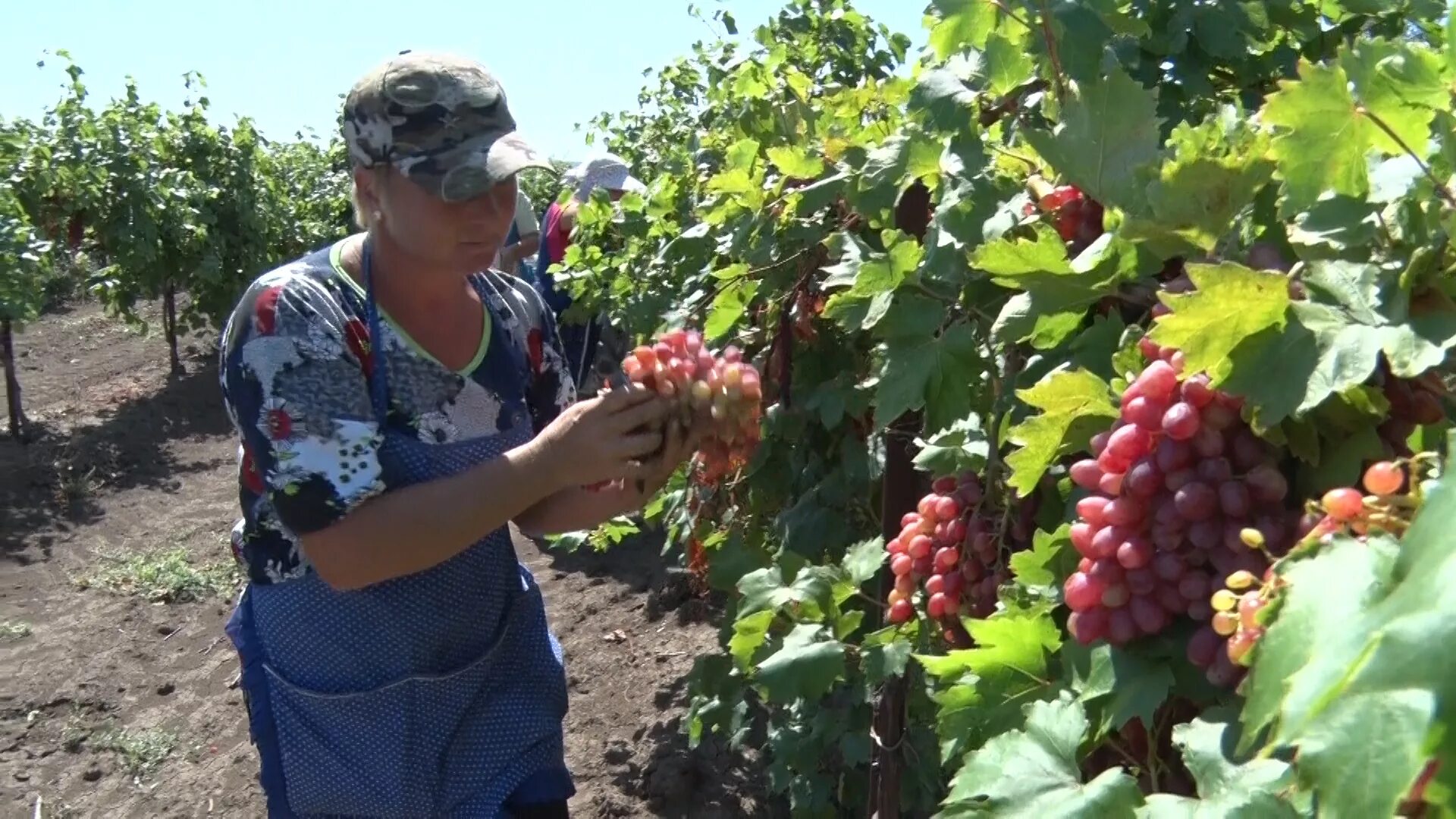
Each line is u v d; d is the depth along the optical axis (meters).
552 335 2.29
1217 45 2.19
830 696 3.44
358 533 1.83
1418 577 0.64
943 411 1.83
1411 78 1.16
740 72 3.82
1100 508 1.27
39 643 5.95
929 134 2.03
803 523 3.12
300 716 2.10
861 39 5.17
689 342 1.94
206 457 9.62
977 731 1.51
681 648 5.26
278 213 14.46
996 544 1.79
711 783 4.18
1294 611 0.83
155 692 5.44
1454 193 1.13
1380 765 0.65
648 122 10.11
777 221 2.88
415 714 2.09
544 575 6.53
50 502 8.19
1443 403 1.20
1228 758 1.10
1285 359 1.13
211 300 12.83
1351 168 1.21
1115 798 1.17
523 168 1.79
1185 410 1.18
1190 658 1.19
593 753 4.55
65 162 10.84
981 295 1.83
